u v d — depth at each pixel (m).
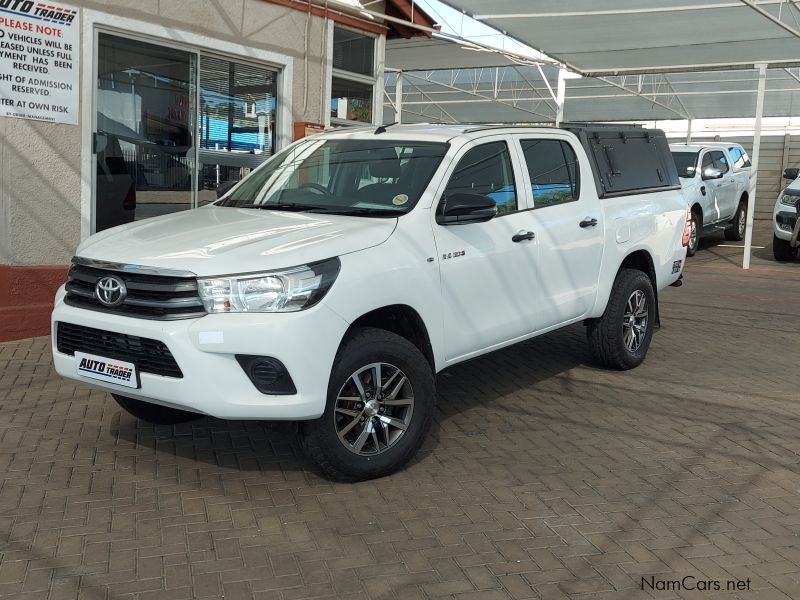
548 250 5.89
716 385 6.82
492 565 3.76
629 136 7.41
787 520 4.29
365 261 4.46
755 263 15.35
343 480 4.62
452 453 5.16
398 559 3.79
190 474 4.72
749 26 11.99
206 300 4.09
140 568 3.66
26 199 7.31
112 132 8.06
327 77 10.25
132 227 4.96
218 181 9.30
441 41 12.80
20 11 7.06
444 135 5.52
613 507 4.41
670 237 7.57
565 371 7.18
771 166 28.92
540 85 22.52
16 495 4.35
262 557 3.79
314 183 5.54
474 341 5.26
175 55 8.56
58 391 6.08
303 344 4.12
